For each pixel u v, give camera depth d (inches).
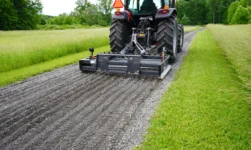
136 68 208.8
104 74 231.8
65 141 108.3
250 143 103.3
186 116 127.4
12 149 102.7
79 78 219.0
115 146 103.3
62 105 151.4
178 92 166.9
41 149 102.4
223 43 324.5
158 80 203.6
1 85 200.8
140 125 121.2
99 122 126.1
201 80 196.2
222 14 3474.4
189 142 103.5
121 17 255.3
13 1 1877.5
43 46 355.6
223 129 114.9
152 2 267.4
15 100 162.6
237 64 209.3
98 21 2962.6
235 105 143.9
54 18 3336.6
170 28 248.5
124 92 174.4
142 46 258.1
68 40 432.5
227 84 184.9
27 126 123.3
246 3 2878.9
